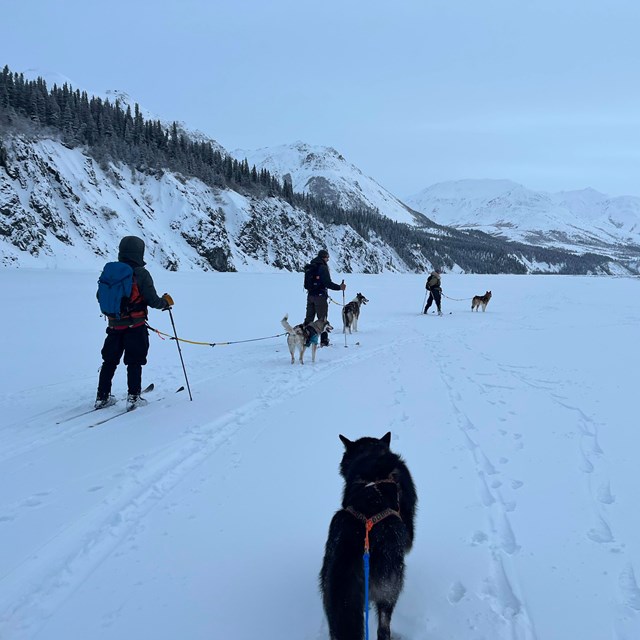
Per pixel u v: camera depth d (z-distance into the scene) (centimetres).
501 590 327
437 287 2027
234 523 413
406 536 296
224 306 1986
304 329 1054
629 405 719
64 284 2405
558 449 560
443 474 501
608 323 1705
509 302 2683
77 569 351
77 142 6488
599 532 391
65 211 5369
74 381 872
